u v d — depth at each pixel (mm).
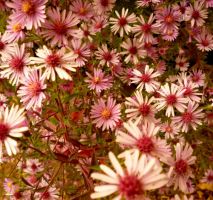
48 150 106
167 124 132
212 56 186
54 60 102
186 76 166
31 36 105
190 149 88
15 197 133
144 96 137
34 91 106
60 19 105
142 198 72
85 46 133
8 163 132
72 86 121
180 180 87
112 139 123
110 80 137
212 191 155
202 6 167
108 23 159
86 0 137
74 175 126
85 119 125
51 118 119
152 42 164
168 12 162
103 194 72
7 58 114
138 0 167
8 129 89
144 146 83
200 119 137
